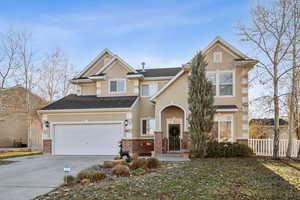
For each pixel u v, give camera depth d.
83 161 15.02
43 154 19.14
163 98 18.11
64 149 19.00
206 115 15.26
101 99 21.02
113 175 10.02
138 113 20.61
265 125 23.00
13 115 28.27
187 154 15.66
